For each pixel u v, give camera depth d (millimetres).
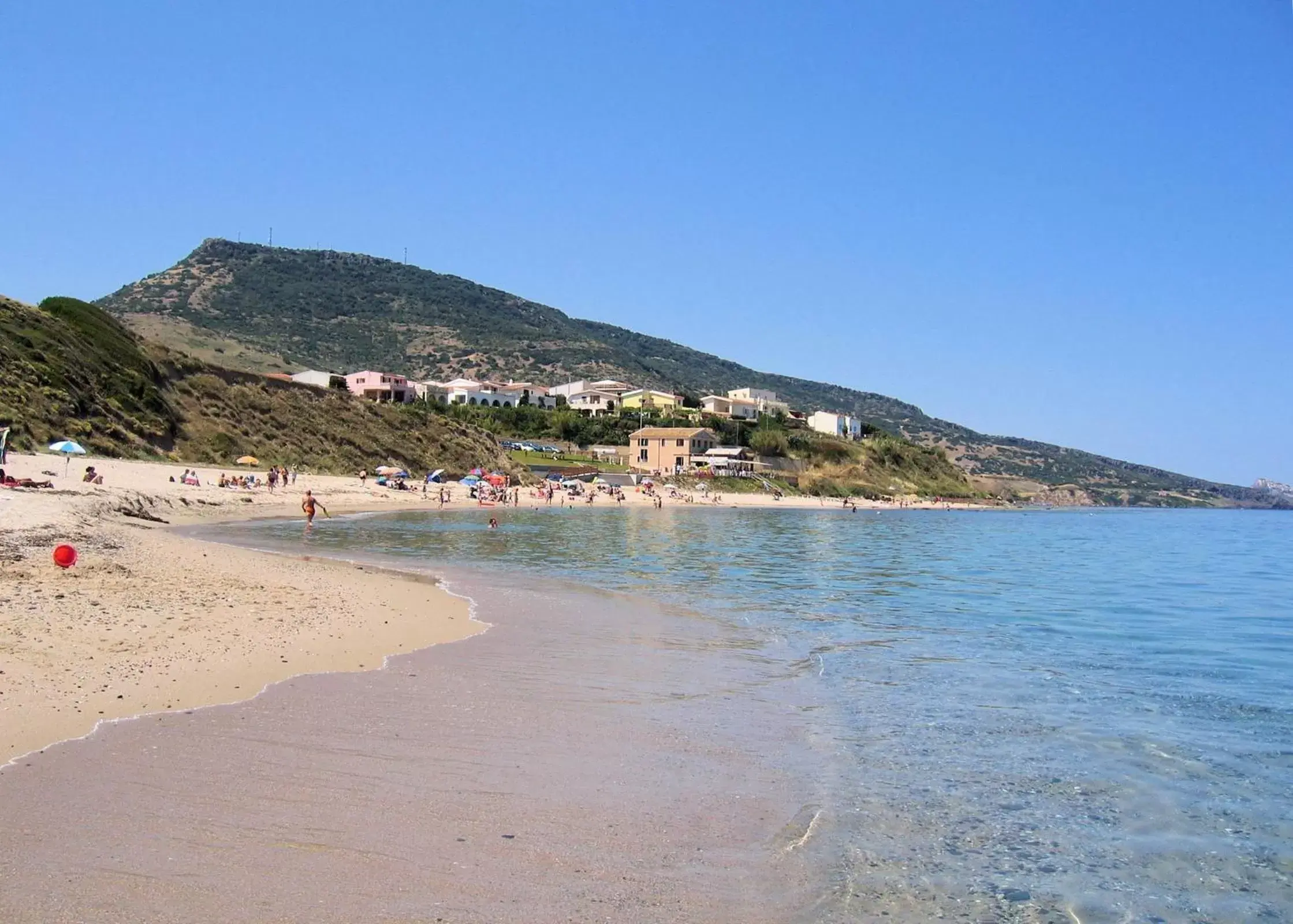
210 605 15797
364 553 32469
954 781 8898
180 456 66188
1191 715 11812
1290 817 8141
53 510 26047
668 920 5836
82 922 5363
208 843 6582
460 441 99250
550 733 9930
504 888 6137
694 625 18469
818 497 140000
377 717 10125
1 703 9250
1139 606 24281
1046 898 6461
